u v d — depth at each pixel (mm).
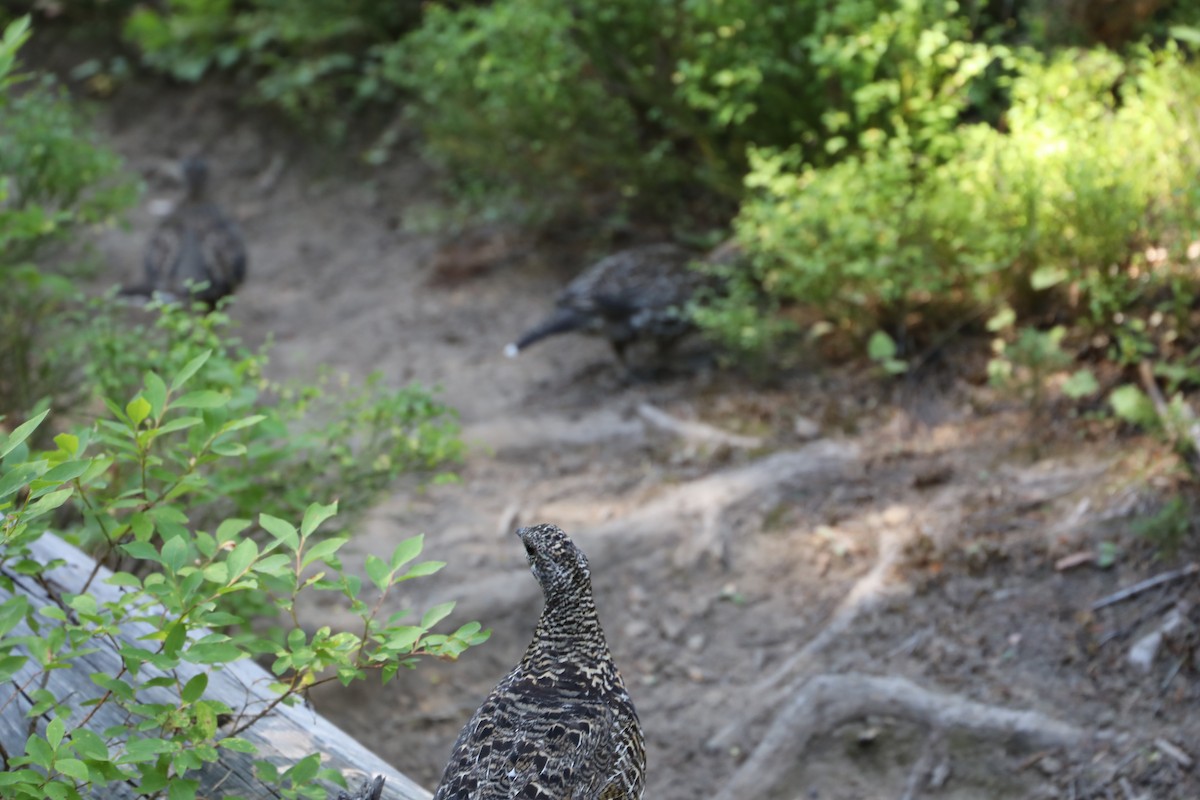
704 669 5527
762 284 7820
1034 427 6301
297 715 2977
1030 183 6309
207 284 4473
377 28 11086
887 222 6809
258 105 11719
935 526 5859
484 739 2387
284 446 4008
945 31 7457
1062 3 7680
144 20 11992
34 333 6215
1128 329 6297
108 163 7047
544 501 6602
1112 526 5555
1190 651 4898
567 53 8570
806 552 5965
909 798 4754
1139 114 6410
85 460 2260
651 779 5070
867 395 6965
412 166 10875
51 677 2896
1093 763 4641
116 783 2652
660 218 9250
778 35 7910
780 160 7281
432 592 5902
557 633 2633
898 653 5273
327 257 9945
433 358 8258
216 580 2316
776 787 4867
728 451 6734
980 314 7039
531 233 9758
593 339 8297
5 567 2961
